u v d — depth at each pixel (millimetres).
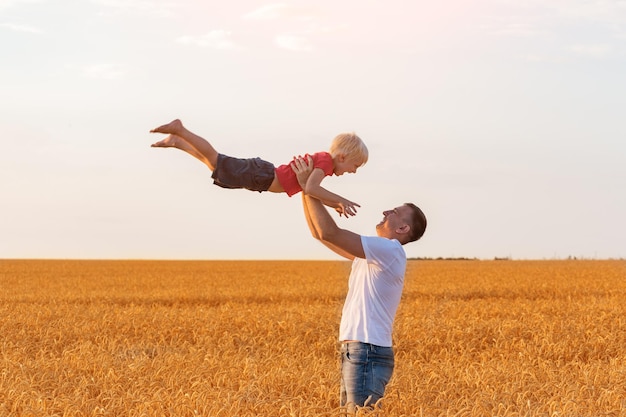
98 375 11539
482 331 19531
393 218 7484
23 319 23328
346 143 6703
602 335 18344
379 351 7145
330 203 6582
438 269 70312
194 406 8227
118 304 32781
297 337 17609
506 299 32906
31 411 8203
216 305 32500
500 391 9664
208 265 89688
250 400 8539
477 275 54594
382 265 7051
